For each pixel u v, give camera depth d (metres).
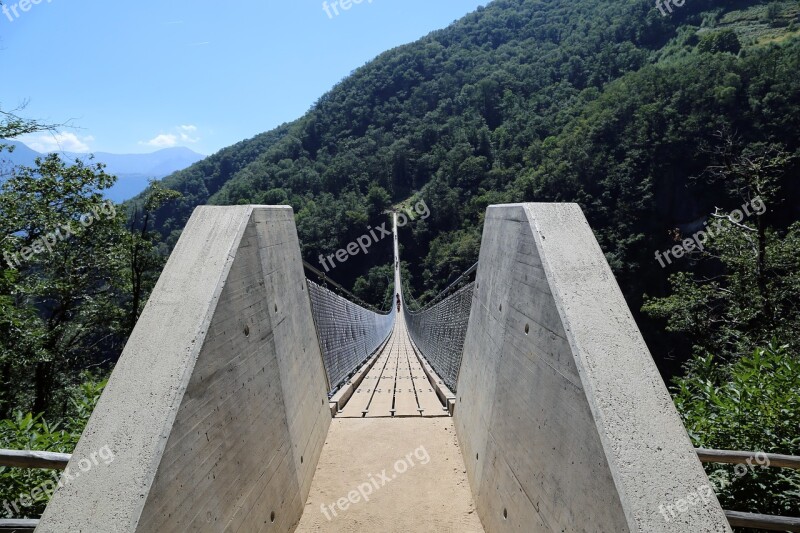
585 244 2.38
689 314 12.61
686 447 1.64
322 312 5.21
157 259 16.84
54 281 13.52
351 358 7.71
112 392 1.81
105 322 16.33
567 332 1.96
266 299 2.89
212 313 2.08
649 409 1.72
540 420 2.21
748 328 11.47
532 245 2.49
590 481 1.70
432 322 9.66
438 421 4.91
